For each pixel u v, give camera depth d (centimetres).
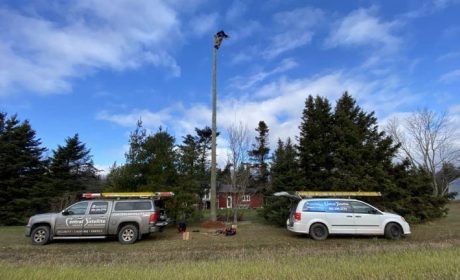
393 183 2055
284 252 1182
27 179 2914
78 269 754
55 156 3575
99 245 1435
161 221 1580
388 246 1259
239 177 2814
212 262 874
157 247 1370
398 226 1538
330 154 2117
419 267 651
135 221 1491
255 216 2894
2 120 2969
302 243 1441
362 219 1544
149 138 2136
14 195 2752
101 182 4094
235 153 2861
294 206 1678
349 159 2080
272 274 643
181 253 1221
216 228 1923
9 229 2156
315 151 2130
